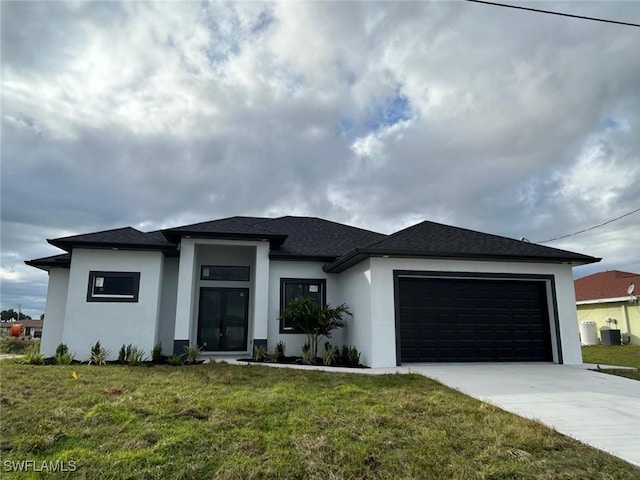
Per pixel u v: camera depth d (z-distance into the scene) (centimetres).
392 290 1138
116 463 439
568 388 820
